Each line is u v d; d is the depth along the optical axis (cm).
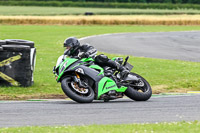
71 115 2425
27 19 19150
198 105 2864
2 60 3541
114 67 3022
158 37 11825
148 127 2005
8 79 3559
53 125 2131
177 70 5044
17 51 3559
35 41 9500
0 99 3130
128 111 2592
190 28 17550
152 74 4669
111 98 2988
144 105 2847
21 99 3181
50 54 6788
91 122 2225
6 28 14825
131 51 7719
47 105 2791
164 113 2539
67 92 2805
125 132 1864
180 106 2809
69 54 2988
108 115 2442
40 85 3766
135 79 3089
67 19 19450
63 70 2870
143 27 17938
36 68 5012
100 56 2978
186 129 1945
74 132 1858
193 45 9338
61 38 10531
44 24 19100
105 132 1853
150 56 6925
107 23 19838
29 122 2211
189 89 3859
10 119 2286
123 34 12862
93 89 2970
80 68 2878
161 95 3416
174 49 8294
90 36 11481
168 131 1906
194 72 4869
